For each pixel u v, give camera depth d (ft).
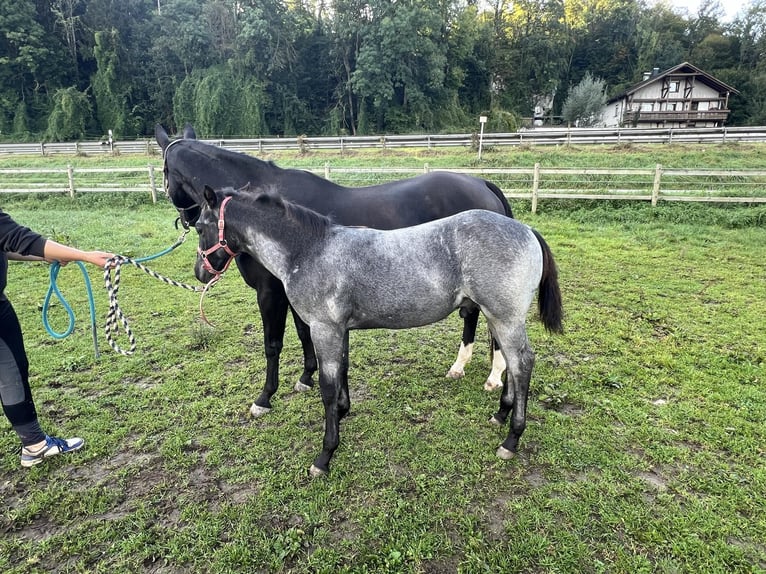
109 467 9.60
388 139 67.92
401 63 119.03
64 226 32.68
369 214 11.39
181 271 23.41
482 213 9.09
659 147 53.98
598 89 125.90
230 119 120.78
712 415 10.74
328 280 8.77
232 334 16.08
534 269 8.91
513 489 8.75
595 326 16.07
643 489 8.63
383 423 10.90
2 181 52.54
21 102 123.65
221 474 9.30
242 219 9.16
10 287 20.83
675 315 16.71
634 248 26.12
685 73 107.86
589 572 7.04
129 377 13.25
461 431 10.55
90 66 135.03
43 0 128.36
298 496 8.69
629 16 166.40
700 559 7.18
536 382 12.53
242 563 7.32
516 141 62.08
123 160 64.34
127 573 7.20
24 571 7.27
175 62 130.93
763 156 47.65
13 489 9.02
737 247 25.52
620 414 10.91
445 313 9.27
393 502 8.50
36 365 13.78
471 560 7.23
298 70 129.29
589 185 39.58
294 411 11.53
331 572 7.11
